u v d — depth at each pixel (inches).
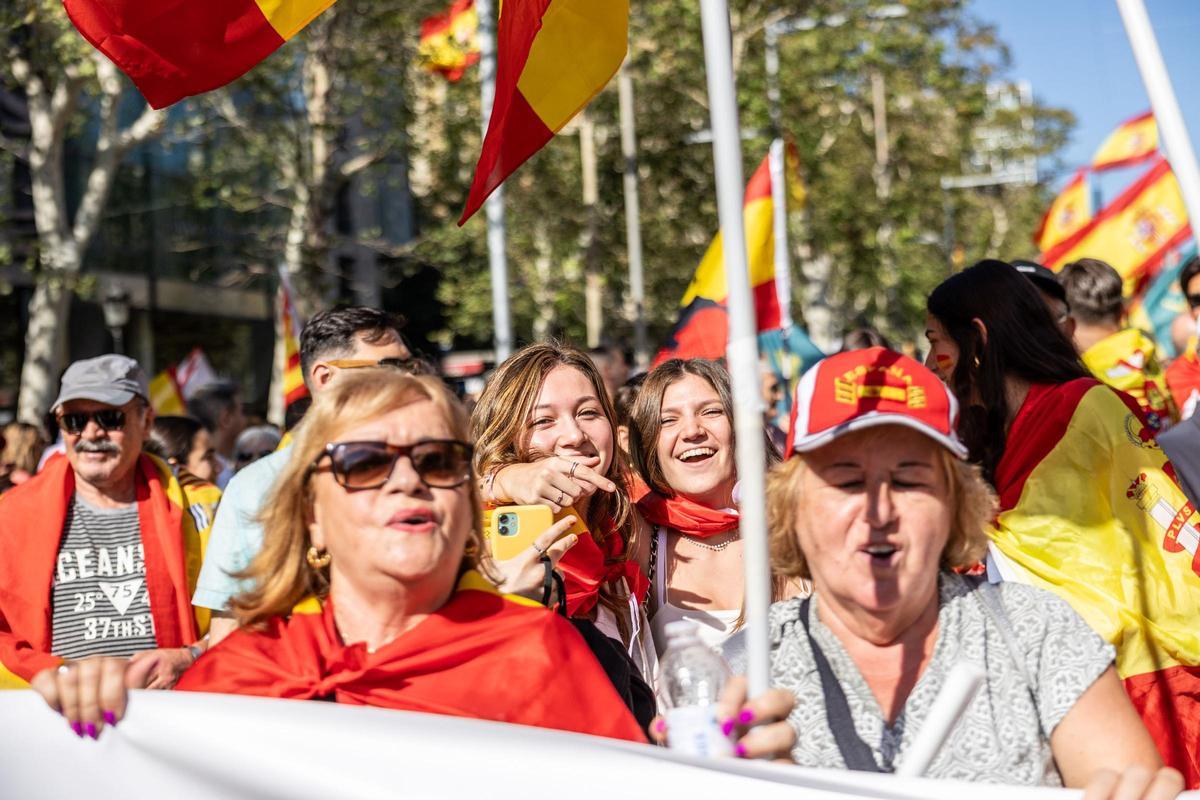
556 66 154.3
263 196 972.6
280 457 156.2
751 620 93.0
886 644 104.2
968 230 1785.2
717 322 288.8
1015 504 142.1
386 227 1574.8
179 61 157.2
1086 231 438.3
